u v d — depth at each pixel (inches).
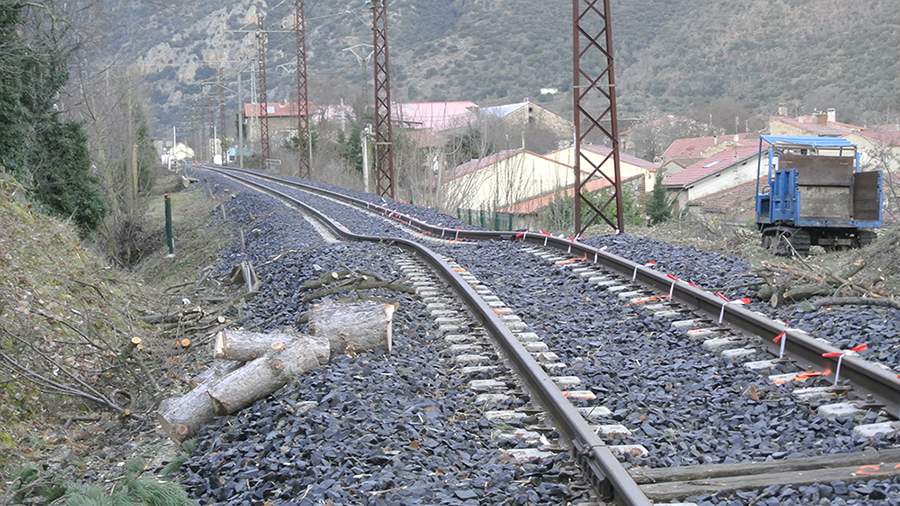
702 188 1962.4
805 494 181.2
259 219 1106.7
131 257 1261.1
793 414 242.2
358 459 212.2
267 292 540.1
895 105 3085.6
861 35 4045.3
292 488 199.0
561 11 5915.4
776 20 4758.9
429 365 313.3
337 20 6825.8
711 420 241.9
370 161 2278.5
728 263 482.9
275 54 6766.7
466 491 191.3
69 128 1004.6
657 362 308.5
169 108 6683.1
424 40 6333.7
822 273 418.6
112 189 1295.5
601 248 575.8
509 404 263.4
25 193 820.0
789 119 2568.9
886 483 184.9
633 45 5265.8
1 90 802.2
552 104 4746.6
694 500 183.5
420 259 576.4
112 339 443.5
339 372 285.9
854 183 737.6
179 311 517.7
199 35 7268.7
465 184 1691.7
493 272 520.7
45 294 461.4
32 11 987.9
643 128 3740.2
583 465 204.7
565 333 359.9
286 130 3786.9
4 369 338.6
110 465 268.1
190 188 2213.3
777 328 305.3
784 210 728.3
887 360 277.3
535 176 1924.2
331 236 817.5
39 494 236.8
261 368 279.4
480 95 5206.7
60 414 334.6
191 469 236.1
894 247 563.8
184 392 340.2
